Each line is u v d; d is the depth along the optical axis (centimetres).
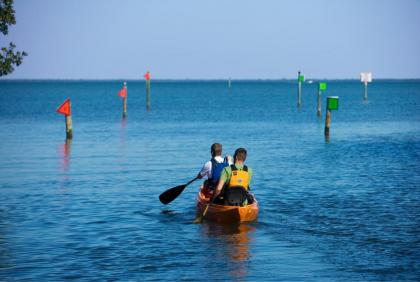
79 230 1561
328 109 4209
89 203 1920
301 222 1634
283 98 12212
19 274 1189
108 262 1271
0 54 1886
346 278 1157
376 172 2531
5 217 1711
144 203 1928
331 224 1606
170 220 1689
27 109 7956
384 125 5125
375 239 1445
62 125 5253
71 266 1241
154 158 3042
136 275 1181
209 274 1187
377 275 1174
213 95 14625
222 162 1784
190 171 2627
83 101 10769
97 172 2591
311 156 3080
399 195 2011
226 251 1355
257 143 3728
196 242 1440
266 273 1191
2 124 5384
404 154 3155
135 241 1449
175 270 1214
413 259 1277
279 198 1977
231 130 4672
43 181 2355
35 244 1417
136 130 4700
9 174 2539
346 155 3120
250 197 1745
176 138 4050
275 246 1395
